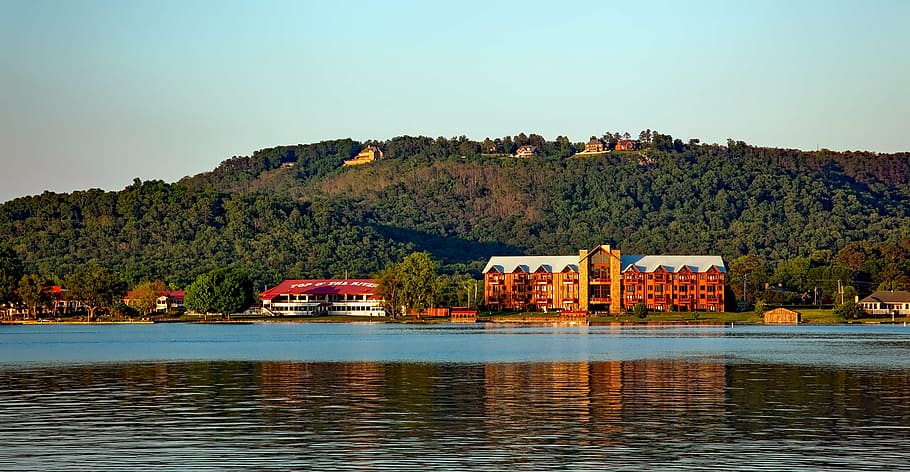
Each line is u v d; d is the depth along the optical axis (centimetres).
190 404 11750
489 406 11575
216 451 8956
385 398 12319
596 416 10806
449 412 11100
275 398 12306
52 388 13500
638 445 9212
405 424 10306
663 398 12288
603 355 19762
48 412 11119
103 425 10225
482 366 17000
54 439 9481
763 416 10769
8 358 19288
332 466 8400
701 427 10100
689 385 13800
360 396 12525
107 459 8631
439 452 8912
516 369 16362
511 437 9588
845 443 9275
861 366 16900
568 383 14062
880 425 10188
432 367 16788
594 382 14200
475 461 8581
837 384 13900
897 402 11862
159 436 9625
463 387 13538
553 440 9444
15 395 12675
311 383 14100
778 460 8588
